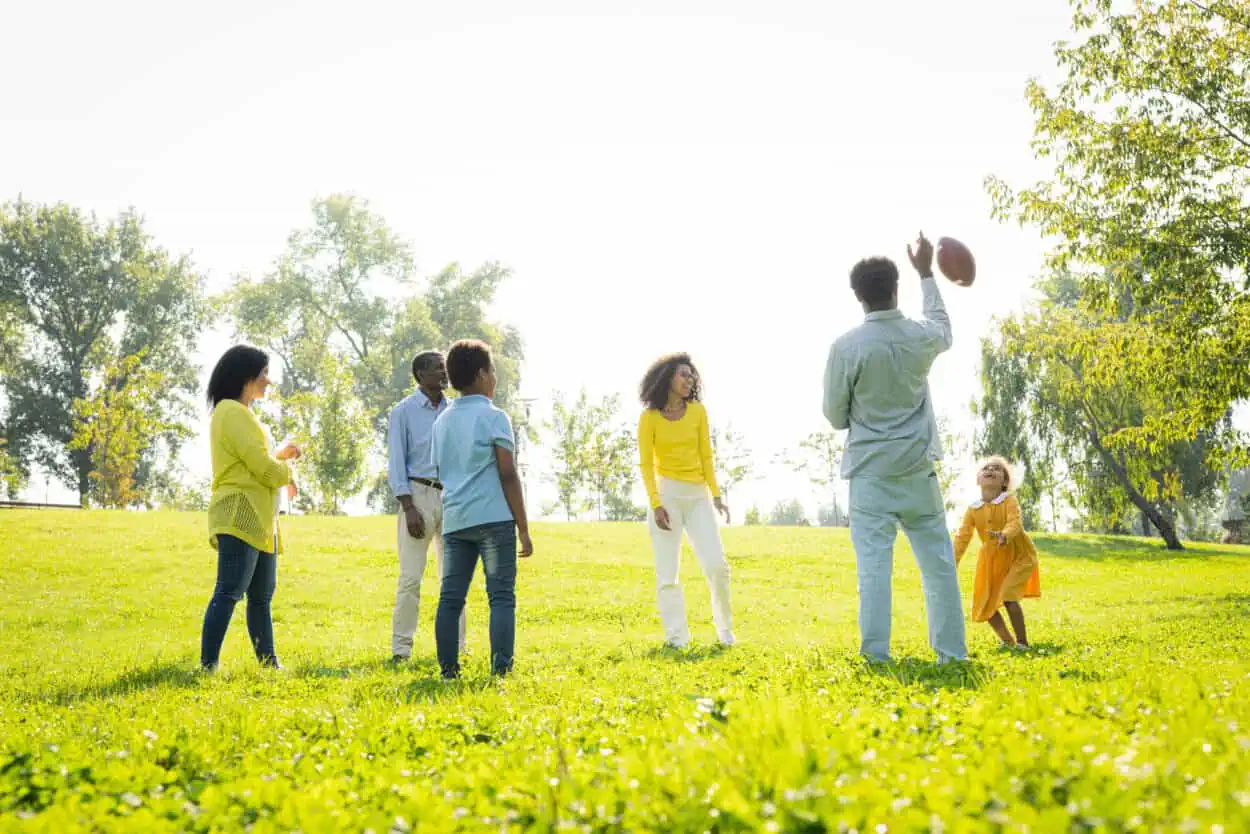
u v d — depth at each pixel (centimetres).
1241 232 1838
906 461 677
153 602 1552
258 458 766
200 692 639
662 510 962
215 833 258
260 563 818
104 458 5619
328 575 1867
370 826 241
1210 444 1964
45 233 6838
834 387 691
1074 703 358
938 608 687
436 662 843
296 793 276
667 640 967
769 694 394
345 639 1190
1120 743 278
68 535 2211
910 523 695
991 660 664
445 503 682
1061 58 1972
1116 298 1995
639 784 253
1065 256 1950
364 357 6894
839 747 274
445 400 938
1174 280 1859
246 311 6794
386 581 1822
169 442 6969
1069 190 1955
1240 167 1886
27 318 6831
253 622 824
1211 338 1862
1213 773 234
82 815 261
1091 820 198
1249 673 511
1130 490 3906
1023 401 4166
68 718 498
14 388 6706
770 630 1264
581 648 1012
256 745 398
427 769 332
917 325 684
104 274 6956
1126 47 1934
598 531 2922
